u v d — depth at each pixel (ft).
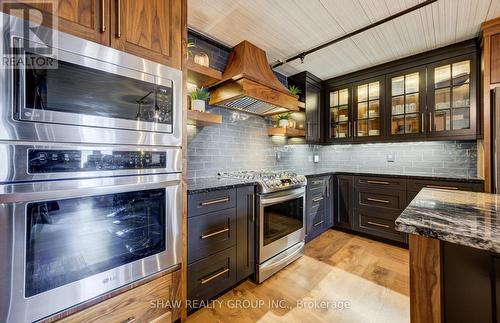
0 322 2.71
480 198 3.58
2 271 2.72
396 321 4.75
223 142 8.07
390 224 8.82
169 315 4.36
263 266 6.35
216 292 5.39
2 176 2.69
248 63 7.02
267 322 4.77
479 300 2.23
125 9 3.75
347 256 7.86
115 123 3.57
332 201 10.48
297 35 7.18
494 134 6.44
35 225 2.93
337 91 11.05
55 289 3.09
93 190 3.35
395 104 9.34
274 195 6.70
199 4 5.73
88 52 3.30
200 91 6.68
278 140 10.35
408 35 7.24
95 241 3.46
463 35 7.27
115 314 3.65
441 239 2.16
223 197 5.55
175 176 4.41
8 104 2.72
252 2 5.67
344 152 11.94
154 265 4.14
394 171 10.32
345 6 5.81
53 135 3.02
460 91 7.93
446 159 9.05
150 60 4.03
